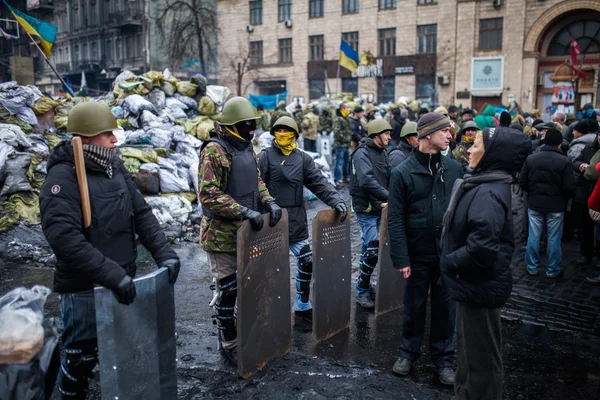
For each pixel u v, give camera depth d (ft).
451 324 11.48
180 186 25.29
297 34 129.80
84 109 8.20
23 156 21.94
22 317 7.66
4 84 26.48
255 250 11.25
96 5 135.33
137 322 8.05
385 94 122.52
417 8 115.24
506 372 12.07
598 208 11.34
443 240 9.67
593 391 11.23
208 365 12.05
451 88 113.50
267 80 134.62
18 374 7.39
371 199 15.49
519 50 106.52
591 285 18.92
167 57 127.03
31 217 20.94
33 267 18.75
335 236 13.64
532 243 19.90
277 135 13.71
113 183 8.48
